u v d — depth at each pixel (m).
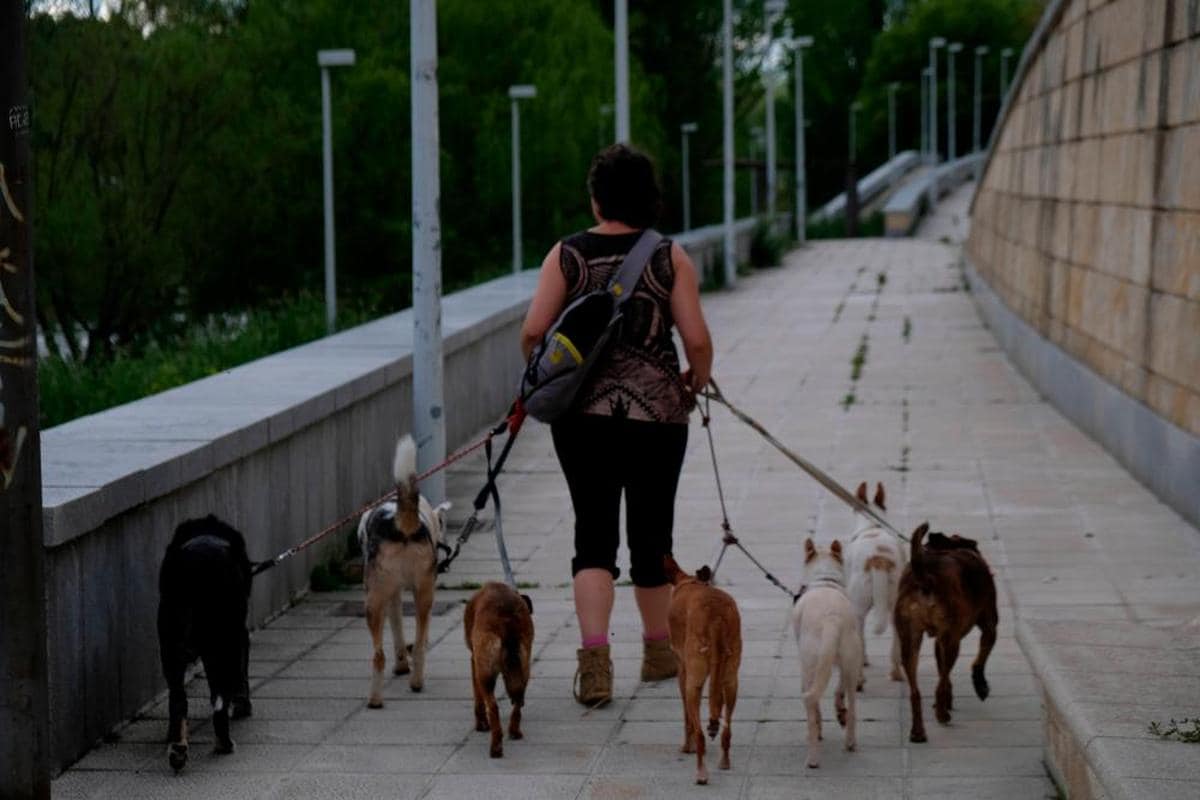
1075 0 22.77
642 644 10.87
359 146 48.69
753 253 50.75
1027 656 8.37
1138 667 7.73
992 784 7.97
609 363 9.26
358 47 49.12
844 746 8.61
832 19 139.75
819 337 30.70
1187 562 13.05
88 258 36.25
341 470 13.62
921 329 31.81
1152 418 16.06
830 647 8.23
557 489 16.81
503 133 51.47
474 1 52.75
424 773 8.34
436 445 14.02
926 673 10.02
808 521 15.02
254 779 8.30
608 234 9.33
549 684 9.97
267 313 29.98
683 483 16.91
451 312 20.92
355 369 14.46
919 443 19.11
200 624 8.47
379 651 9.56
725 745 8.26
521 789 8.08
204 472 10.45
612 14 77.44
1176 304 15.47
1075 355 21.00
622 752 8.62
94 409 19.95
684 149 76.94
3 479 6.71
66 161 37.28
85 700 8.79
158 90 39.19
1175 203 15.66
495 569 13.34
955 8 135.00
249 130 43.06
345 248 48.84
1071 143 22.33
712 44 83.62
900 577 9.05
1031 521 14.80
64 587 8.53
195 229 42.06
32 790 6.86
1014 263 28.38
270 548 11.85
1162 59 16.61
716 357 27.80
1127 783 6.07
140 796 8.08
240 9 49.84
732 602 8.29
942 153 136.00
